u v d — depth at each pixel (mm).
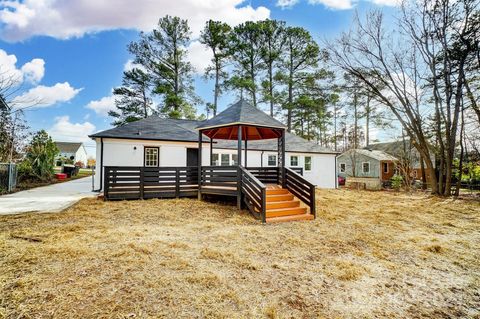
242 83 24219
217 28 25328
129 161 13352
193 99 26703
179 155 14562
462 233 6684
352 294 3217
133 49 24469
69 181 19859
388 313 2822
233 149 16391
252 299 2967
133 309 2615
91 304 2666
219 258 4188
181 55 26125
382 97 16031
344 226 6980
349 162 29703
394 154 28953
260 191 7082
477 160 16703
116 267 3596
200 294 2994
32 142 18312
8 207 8141
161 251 4355
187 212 7855
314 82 24156
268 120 9102
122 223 6332
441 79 14867
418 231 6773
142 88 25875
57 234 5074
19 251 4059
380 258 4609
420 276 3877
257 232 5930
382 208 10367
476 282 3709
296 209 7902
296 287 3328
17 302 2648
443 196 14547
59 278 3195
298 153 18656
